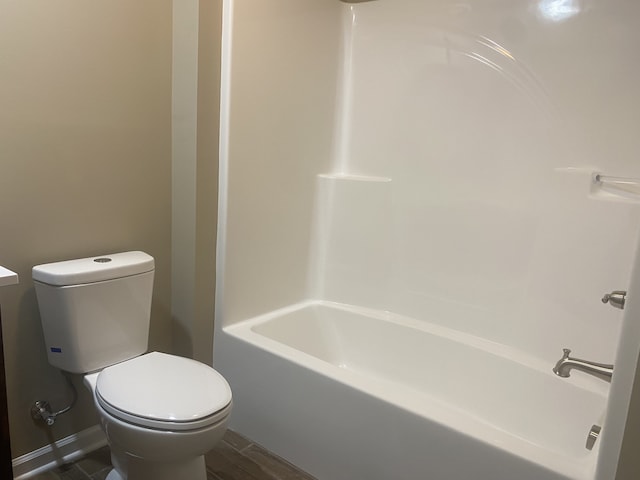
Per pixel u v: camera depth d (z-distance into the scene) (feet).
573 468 4.23
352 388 5.53
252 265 7.17
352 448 5.62
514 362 6.39
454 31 6.78
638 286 3.57
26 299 5.57
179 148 6.57
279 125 7.13
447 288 7.19
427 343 7.18
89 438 6.40
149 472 4.99
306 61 7.30
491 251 6.72
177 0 6.25
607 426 3.81
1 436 4.02
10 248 5.36
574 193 5.93
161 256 6.82
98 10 5.68
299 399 6.07
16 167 5.28
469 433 4.71
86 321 5.45
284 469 6.21
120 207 6.26
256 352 6.49
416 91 7.21
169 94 6.53
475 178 6.78
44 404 5.85
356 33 7.73
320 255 8.14
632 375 3.62
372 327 7.71
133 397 4.82
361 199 7.76
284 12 6.83
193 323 6.82
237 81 6.44
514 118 6.38
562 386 5.91
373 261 7.82
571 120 5.96
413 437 5.09
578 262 5.95
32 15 5.17
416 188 7.34
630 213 5.50
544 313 6.29
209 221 6.73
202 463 5.23
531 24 6.15
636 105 5.54
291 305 7.91
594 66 5.76
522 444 4.57
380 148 7.66
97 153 5.93
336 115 8.02
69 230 5.81
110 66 5.88
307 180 7.79
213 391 5.06
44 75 5.34
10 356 5.54
